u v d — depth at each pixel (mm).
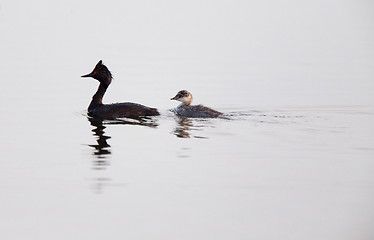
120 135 17391
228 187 13133
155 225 11320
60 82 25219
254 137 17031
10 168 14391
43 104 21531
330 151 15648
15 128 18141
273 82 25906
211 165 14578
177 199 12547
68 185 13297
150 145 16312
